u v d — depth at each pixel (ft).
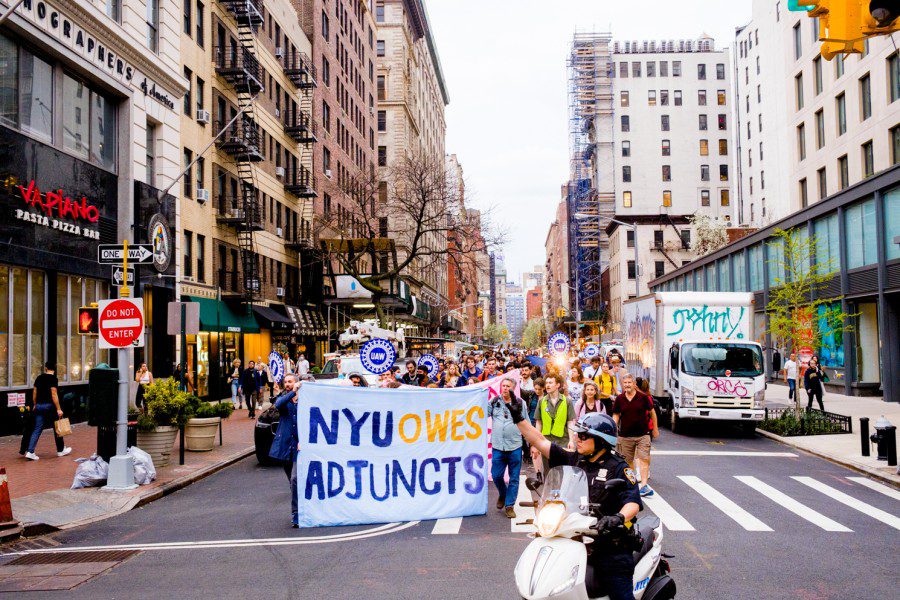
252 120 112.16
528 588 14.07
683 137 295.07
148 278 80.38
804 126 129.18
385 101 251.80
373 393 33.30
